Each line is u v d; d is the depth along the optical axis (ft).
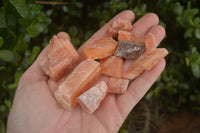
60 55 0.62
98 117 0.56
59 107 0.57
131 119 0.79
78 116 0.56
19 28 0.61
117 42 0.66
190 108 0.84
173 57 0.76
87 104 0.55
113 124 0.55
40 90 0.57
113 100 0.59
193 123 0.82
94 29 0.79
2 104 0.74
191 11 0.66
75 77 0.58
